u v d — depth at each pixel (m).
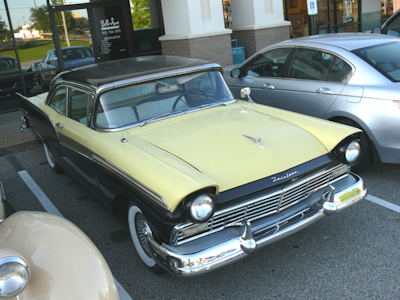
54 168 5.51
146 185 2.62
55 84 4.52
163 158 2.82
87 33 9.88
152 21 10.78
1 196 3.05
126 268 3.29
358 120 4.25
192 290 2.95
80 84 3.83
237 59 10.69
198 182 2.41
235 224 2.70
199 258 2.47
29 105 5.39
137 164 2.80
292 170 2.87
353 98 4.34
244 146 3.00
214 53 9.96
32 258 2.00
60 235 2.20
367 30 14.47
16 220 2.40
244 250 2.59
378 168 4.84
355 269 3.00
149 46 10.89
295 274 3.01
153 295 2.93
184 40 9.61
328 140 3.13
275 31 11.02
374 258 3.10
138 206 2.80
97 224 4.09
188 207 2.37
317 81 4.86
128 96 3.64
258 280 2.99
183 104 3.84
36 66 9.32
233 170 2.73
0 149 6.65
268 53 5.62
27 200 4.81
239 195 2.63
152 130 3.43
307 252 3.28
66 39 9.59
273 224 2.79
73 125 3.93
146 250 3.11
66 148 4.11
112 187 3.16
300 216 2.89
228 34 10.12
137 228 3.14
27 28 9.02
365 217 3.73
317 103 4.78
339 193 3.06
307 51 5.09
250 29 10.64
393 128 3.99
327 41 5.04
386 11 15.44
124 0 10.22
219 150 2.96
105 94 3.58
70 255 2.06
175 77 3.87
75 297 1.89
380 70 4.33
